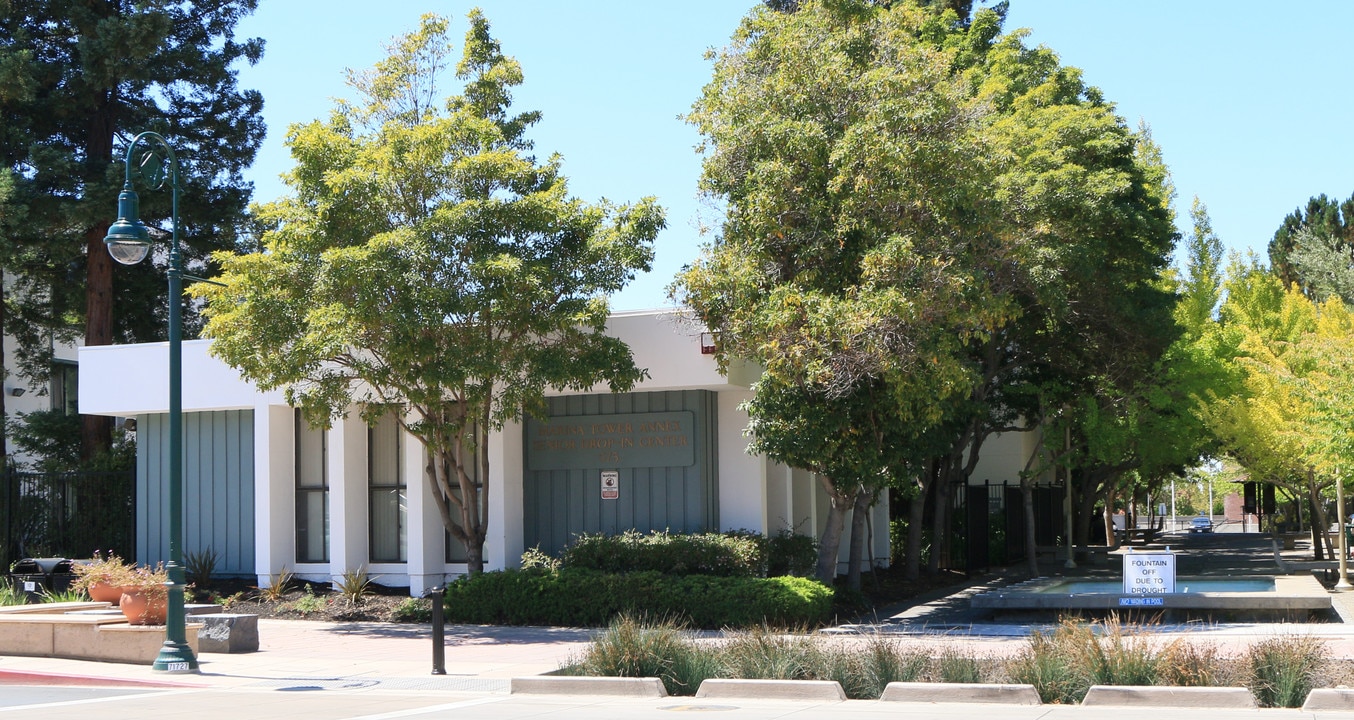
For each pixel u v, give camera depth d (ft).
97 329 101.30
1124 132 83.76
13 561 82.99
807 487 81.15
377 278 56.75
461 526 73.87
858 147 56.59
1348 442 64.80
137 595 52.44
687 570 62.85
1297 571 82.79
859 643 46.19
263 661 50.37
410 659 50.62
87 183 94.07
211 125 108.99
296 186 61.36
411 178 60.39
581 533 71.20
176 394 49.11
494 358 59.31
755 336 57.52
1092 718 33.12
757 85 61.41
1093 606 58.08
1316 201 184.14
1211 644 42.57
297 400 68.49
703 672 40.93
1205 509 362.33
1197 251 134.00
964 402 72.95
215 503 78.64
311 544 77.15
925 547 97.35
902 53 60.18
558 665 46.91
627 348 62.80
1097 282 83.35
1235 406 86.12
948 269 57.00
